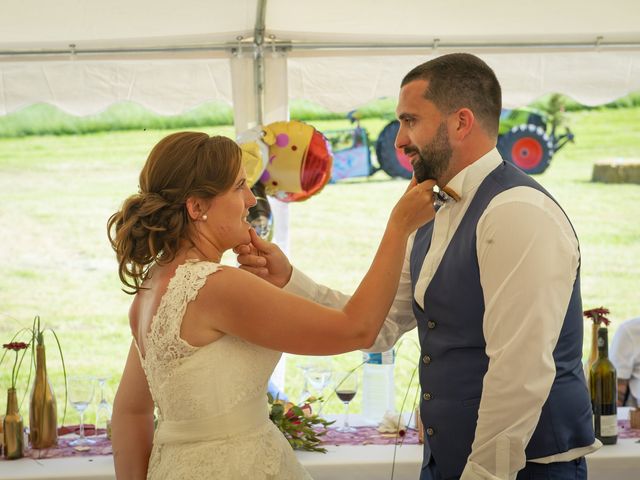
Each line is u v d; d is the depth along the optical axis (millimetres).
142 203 1597
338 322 1562
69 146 10094
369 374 3082
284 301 1551
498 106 1931
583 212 10641
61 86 3498
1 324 9398
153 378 1612
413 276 2031
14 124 10008
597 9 3303
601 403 2684
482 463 1723
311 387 3016
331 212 10203
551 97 10781
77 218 9969
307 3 3209
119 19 3252
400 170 4750
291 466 1682
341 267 10156
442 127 1883
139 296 1682
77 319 9594
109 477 2506
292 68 3566
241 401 1596
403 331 2199
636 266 10445
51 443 2799
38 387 2799
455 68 1881
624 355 3352
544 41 3598
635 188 10664
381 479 2545
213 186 1587
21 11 3121
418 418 2764
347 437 2857
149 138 10188
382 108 10273
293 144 3252
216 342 1575
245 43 3496
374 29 3453
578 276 1871
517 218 1746
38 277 9734
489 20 3395
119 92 3529
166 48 3492
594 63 3635
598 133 10773
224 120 10297
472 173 1893
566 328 1847
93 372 9016
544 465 1811
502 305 1719
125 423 1760
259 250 1942
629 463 2555
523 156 6262
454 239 1896
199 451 1568
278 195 3379
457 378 1872
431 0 3199
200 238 1628
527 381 1681
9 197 9930
